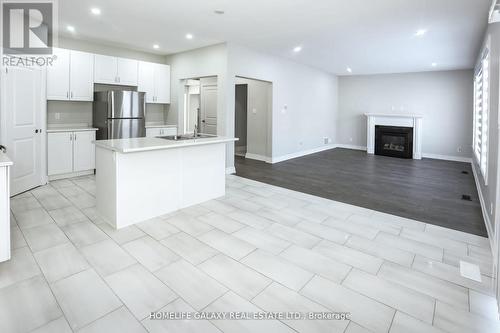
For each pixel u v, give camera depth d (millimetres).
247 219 3518
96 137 5695
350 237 3061
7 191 2369
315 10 3832
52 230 3092
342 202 4254
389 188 5086
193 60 6211
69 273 2299
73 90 5227
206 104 6535
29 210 3664
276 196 4508
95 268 2379
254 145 7836
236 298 2043
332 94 9828
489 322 1834
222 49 5590
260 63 6395
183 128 6832
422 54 6238
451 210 3955
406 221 3533
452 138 8242
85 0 3598
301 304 1990
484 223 3496
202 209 3842
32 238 2896
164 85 6664
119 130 5535
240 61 5859
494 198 2877
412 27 4449
